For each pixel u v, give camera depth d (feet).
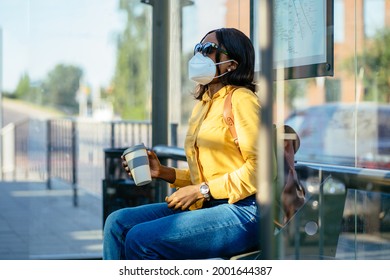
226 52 10.26
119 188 16.46
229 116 9.93
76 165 29.27
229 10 15.55
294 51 12.23
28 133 40.50
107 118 32.27
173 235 9.60
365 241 9.34
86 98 34.01
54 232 22.59
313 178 9.61
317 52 11.84
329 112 16.78
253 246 9.80
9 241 21.15
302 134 18.70
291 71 12.30
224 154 10.00
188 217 9.70
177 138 17.26
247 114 9.71
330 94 16.99
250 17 13.46
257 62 13.05
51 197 29.25
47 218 24.99
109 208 16.60
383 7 15.29
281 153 9.75
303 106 18.58
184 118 17.42
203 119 10.34
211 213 9.70
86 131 28.96
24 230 23.16
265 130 6.83
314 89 18.24
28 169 37.17
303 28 12.05
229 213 9.70
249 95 9.89
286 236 9.22
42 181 33.55
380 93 15.26
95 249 19.63
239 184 9.61
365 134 14.93
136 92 30.89
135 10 26.53
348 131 15.51
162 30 16.99
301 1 12.05
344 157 15.33
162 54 16.99
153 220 10.09
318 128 18.24
